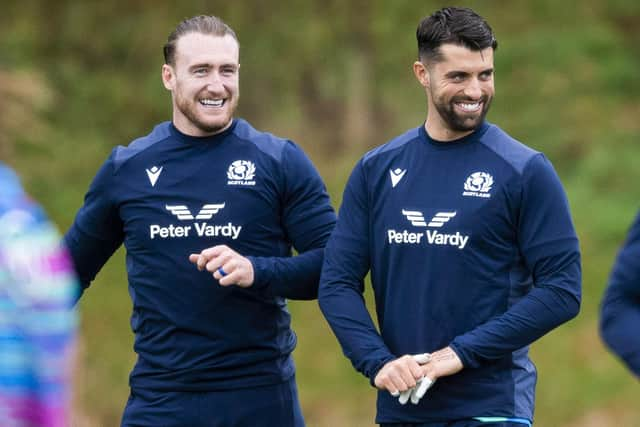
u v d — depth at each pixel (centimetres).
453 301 1628
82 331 4772
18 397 1075
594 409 4384
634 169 5669
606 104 5956
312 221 1827
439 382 1638
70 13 5875
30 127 5016
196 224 1805
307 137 6059
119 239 1908
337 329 1677
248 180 1811
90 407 4403
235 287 1795
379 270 1688
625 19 6219
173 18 5912
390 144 1698
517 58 6041
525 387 1656
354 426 4362
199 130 1816
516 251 1636
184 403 1811
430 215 1639
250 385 1820
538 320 1590
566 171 5850
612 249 5256
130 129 5988
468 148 1645
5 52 5594
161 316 1812
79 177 5622
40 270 1091
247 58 5931
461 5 6025
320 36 5881
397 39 5922
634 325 1169
